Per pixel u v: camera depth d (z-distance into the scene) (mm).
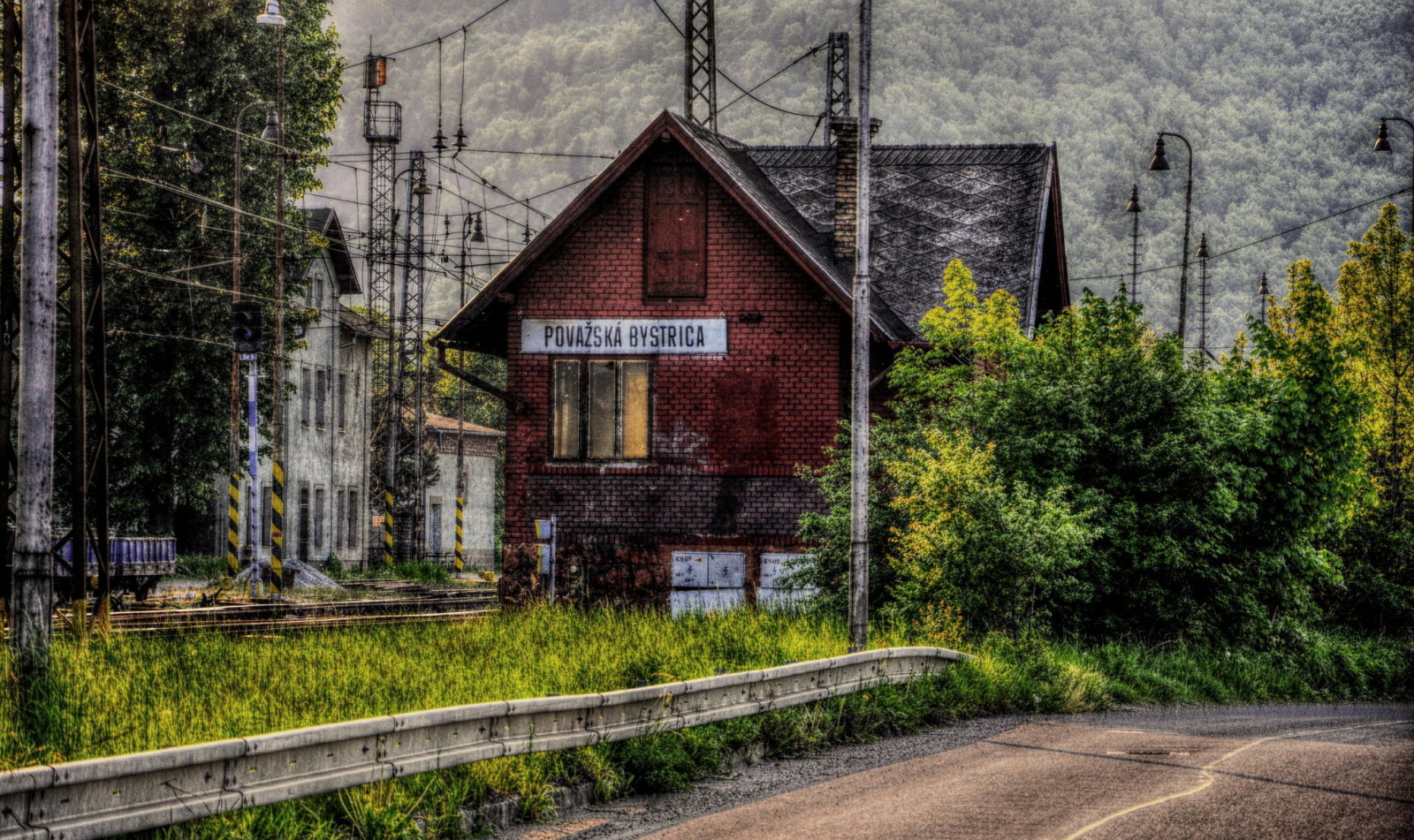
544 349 86188
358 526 185625
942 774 38250
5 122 49469
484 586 140500
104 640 49312
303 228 140000
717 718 40156
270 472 156750
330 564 153000
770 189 100062
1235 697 70000
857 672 48312
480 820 31484
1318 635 84000
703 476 84750
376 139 164125
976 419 74125
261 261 134000
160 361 130875
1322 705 72375
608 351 85688
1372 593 96688
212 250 130375
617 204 86000
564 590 85125
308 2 144250
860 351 58094
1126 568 72812
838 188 94062
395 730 29703
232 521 115500
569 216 84688
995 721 52562
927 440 69562
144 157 127750
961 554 62969
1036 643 62281
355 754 29047
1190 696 67000
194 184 130125
